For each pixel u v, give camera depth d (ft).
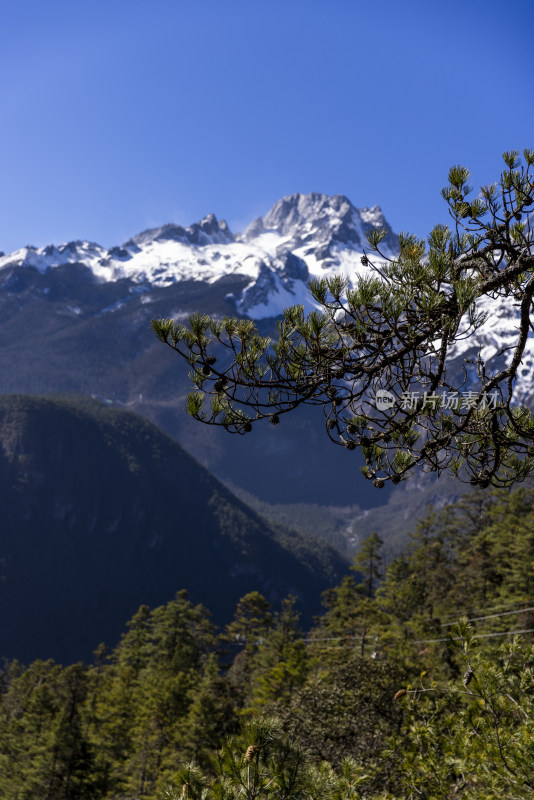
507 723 21.39
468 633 22.44
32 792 152.05
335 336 13.83
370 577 250.16
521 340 12.57
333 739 58.23
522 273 13.76
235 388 13.73
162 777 138.00
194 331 13.83
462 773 23.12
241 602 260.42
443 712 25.41
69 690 196.85
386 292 12.89
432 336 12.90
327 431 13.78
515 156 14.42
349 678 65.87
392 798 25.85
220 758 15.34
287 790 14.42
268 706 67.46
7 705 265.54
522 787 20.07
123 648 296.30
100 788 155.12
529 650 21.76
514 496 198.49
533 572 149.38
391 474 14.07
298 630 227.40
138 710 194.80
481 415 12.78
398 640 125.59
